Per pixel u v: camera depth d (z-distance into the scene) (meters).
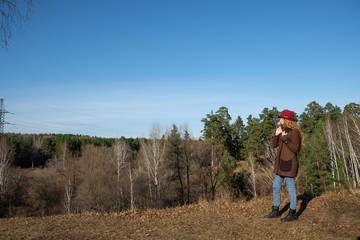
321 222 4.32
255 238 3.78
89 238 4.12
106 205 40.38
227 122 55.94
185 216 5.34
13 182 46.47
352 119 32.94
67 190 41.78
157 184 44.06
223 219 4.92
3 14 3.84
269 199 6.38
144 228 4.59
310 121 52.97
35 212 42.84
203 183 38.28
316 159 26.16
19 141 76.25
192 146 42.81
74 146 83.19
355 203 5.28
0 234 4.48
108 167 54.62
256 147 48.31
